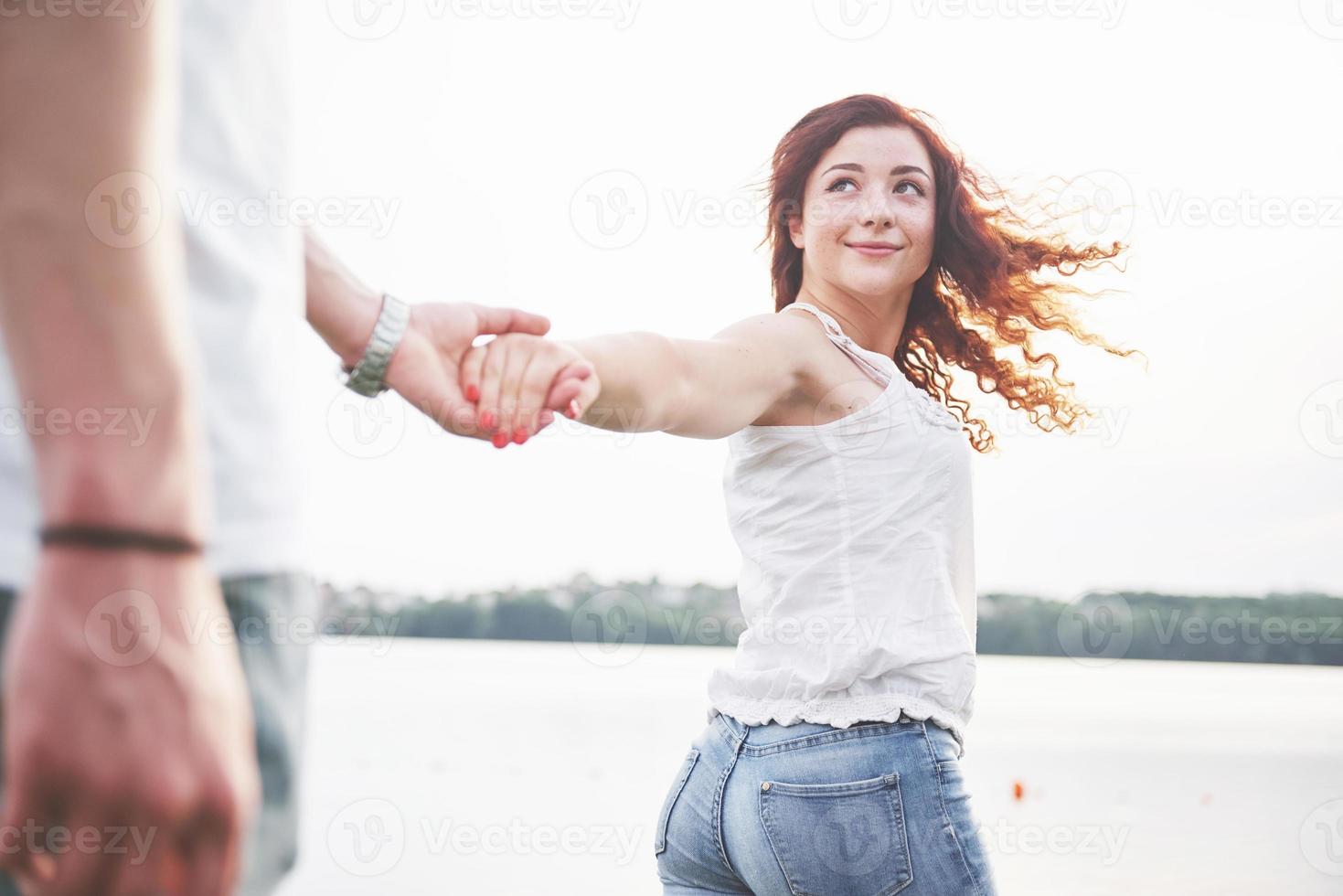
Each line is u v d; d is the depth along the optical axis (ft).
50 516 1.46
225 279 2.07
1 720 1.56
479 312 4.09
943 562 4.78
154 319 1.53
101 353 1.48
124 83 1.52
